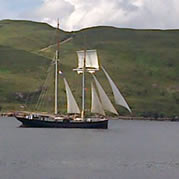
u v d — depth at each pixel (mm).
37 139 169375
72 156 123062
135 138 194500
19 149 137250
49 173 95250
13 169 98188
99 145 155125
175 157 126375
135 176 94000
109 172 98125
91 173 96625
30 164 106062
